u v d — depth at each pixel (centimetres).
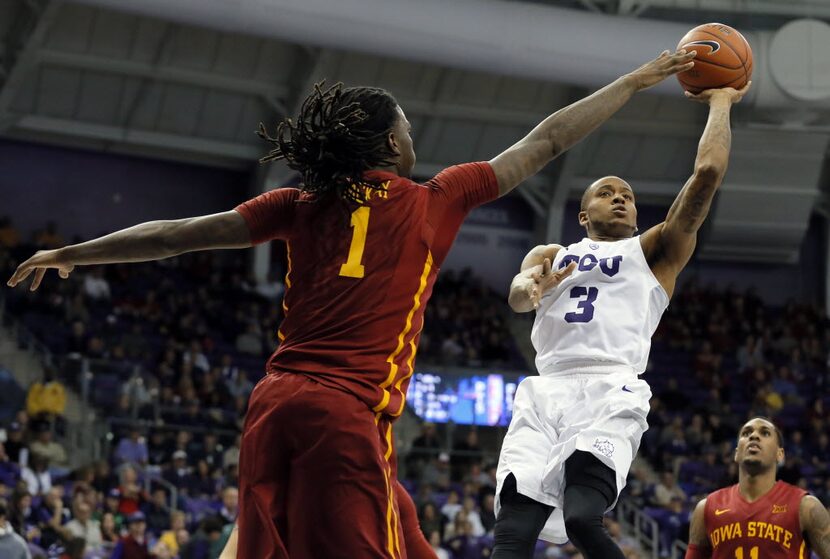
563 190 2584
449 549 1421
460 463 1820
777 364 2517
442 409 2072
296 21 2000
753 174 2547
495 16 2117
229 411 1820
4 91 2184
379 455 300
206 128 2427
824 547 550
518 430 437
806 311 2658
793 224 2633
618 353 437
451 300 2452
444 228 322
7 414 1652
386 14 2042
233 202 2542
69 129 2347
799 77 2320
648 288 445
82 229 2428
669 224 439
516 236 2697
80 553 1041
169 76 2283
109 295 2147
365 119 315
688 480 1961
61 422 1608
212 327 2183
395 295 311
